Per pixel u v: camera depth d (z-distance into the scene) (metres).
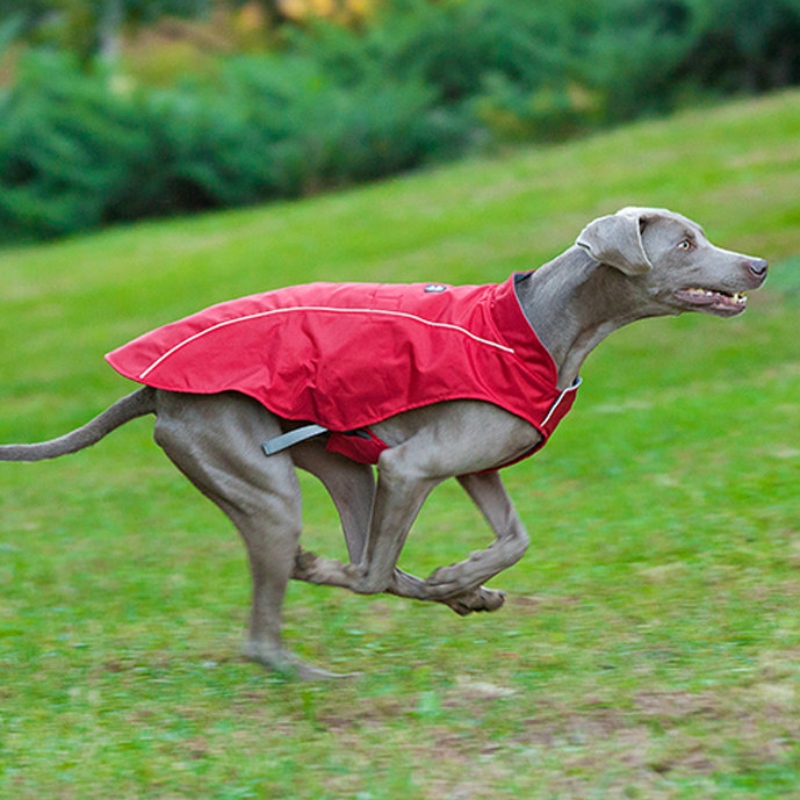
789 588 6.70
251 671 6.20
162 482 11.23
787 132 23.17
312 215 24.66
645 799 4.53
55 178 31.34
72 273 22.86
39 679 6.29
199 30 41.09
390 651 6.52
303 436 5.87
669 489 8.97
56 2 39.12
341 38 36.06
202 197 32.28
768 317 13.89
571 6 33.97
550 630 6.56
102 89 32.16
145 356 5.88
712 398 11.35
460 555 8.32
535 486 9.78
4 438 13.17
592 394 12.33
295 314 5.89
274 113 32.50
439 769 4.89
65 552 9.15
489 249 18.92
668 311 5.86
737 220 17.52
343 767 4.98
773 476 8.71
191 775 4.97
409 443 5.77
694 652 5.91
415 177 27.72
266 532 5.97
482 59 35.25
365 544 6.25
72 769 5.09
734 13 30.52
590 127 32.38
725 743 4.85
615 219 5.57
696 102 31.64
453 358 5.68
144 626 7.23
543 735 5.15
